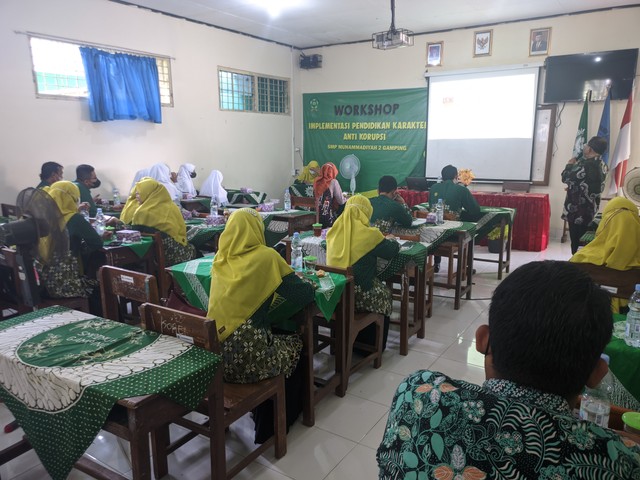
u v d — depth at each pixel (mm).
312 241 3189
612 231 2258
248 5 5508
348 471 1930
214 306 1874
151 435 1848
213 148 6645
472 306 3936
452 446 647
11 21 4363
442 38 6785
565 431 612
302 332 2154
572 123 6094
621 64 5621
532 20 6117
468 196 4367
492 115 6570
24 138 4566
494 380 698
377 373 2785
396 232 3584
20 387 1450
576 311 634
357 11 5793
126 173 5527
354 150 7867
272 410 2039
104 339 1604
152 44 5652
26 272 2213
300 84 8125
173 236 3555
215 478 1656
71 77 4898
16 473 1925
